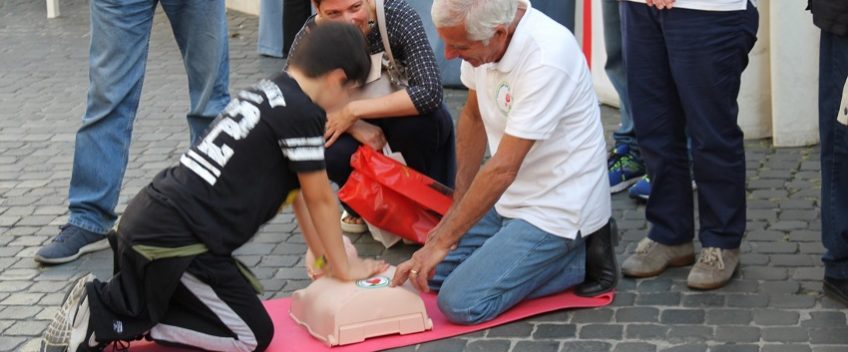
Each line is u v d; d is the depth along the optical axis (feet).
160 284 12.37
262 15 26.91
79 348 12.63
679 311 13.79
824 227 13.69
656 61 14.14
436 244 13.33
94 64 16.44
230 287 12.65
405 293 13.41
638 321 13.61
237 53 27.58
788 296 13.99
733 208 14.23
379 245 16.43
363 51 12.41
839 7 12.72
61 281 15.75
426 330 13.55
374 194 15.40
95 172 16.53
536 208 13.67
